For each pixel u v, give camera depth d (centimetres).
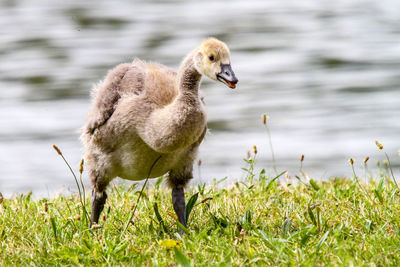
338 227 789
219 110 2220
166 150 794
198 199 967
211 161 1725
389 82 2505
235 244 747
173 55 2814
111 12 3806
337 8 3975
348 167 1691
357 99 2305
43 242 776
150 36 3209
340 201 904
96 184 878
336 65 2761
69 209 895
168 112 787
